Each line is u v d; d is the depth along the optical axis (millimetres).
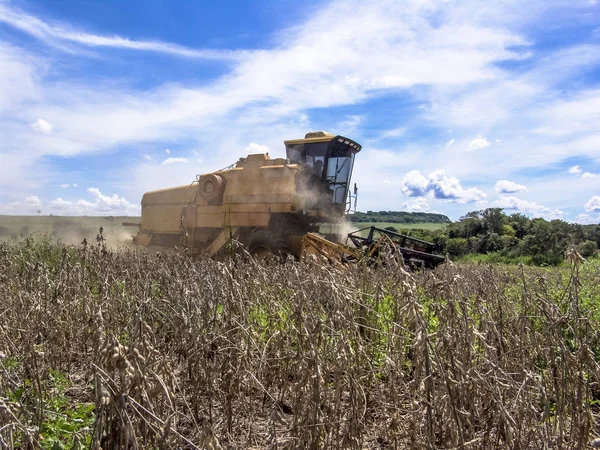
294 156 13805
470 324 3363
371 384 3729
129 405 2160
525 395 2973
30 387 3594
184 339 3994
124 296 4957
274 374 3979
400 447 3361
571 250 3498
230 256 4984
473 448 2922
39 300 4887
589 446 3305
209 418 3398
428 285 3703
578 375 3188
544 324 3676
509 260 23500
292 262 6164
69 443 3098
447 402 2760
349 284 4480
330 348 3322
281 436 3395
